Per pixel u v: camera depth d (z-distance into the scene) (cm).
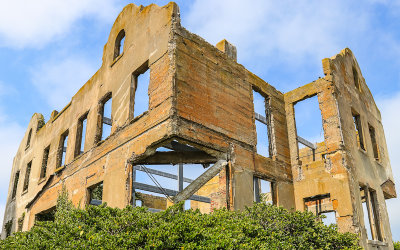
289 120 1511
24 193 1964
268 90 1468
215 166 1151
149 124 1095
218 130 1146
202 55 1180
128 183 1127
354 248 1002
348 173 1292
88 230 709
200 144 1074
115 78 1370
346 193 1270
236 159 1182
